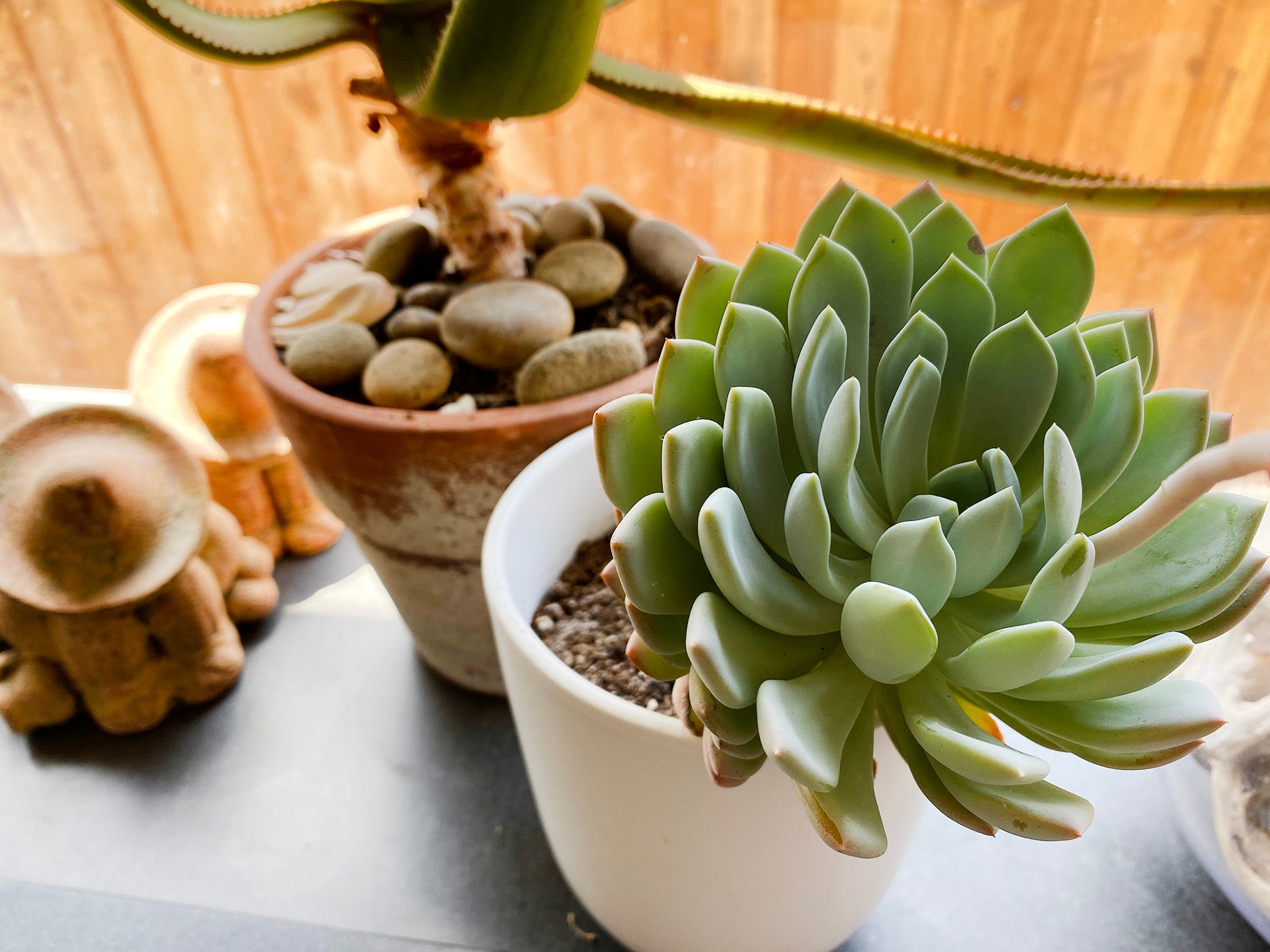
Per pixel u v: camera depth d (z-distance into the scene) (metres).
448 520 0.28
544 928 0.27
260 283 0.44
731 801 0.19
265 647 0.36
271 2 0.37
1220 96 0.30
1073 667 0.17
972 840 0.29
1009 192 0.24
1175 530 0.18
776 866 0.21
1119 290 0.36
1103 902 0.27
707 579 0.18
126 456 0.31
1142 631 0.18
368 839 0.30
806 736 0.16
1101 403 0.18
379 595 0.38
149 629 0.32
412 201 0.41
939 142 0.24
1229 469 0.13
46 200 0.41
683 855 0.21
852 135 0.24
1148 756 0.17
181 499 0.31
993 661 0.16
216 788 0.31
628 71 0.26
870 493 0.19
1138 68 0.31
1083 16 0.30
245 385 0.35
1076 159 0.33
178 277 0.44
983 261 0.19
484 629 0.31
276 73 0.38
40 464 0.30
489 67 0.22
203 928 0.27
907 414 0.17
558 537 0.26
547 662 0.20
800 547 0.16
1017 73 0.32
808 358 0.17
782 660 0.18
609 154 0.38
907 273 0.19
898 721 0.18
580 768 0.21
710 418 0.19
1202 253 0.34
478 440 0.26
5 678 0.32
